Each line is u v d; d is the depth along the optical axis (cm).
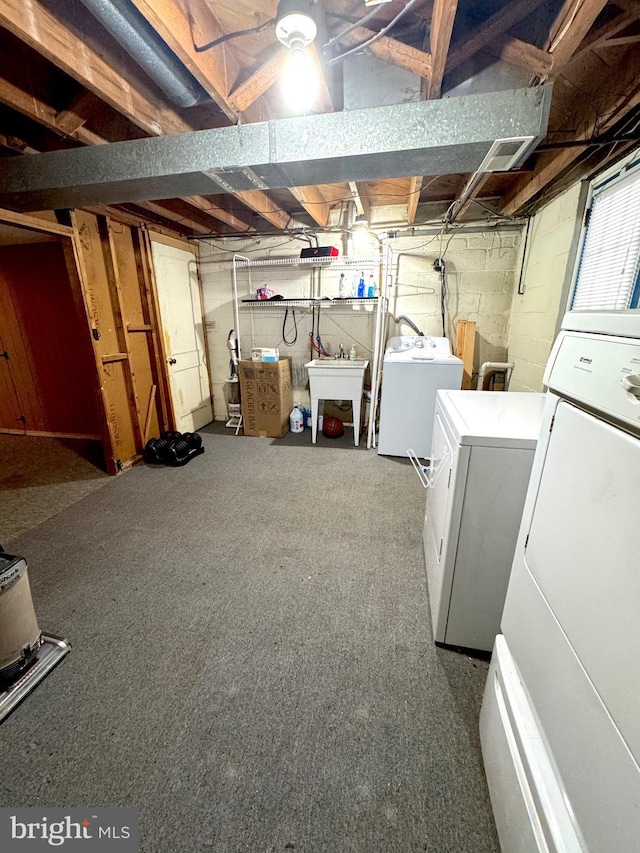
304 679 132
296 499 263
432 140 144
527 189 262
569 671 69
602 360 69
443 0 99
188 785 101
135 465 328
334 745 111
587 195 220
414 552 203
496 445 121
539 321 284
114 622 157
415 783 102
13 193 189
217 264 418
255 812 96
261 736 114
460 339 350
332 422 398
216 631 152
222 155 160
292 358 424
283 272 403
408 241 364
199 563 194
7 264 362
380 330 365
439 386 317
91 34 129
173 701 124
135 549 206
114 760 107
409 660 139
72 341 374
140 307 343
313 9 110
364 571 188
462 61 139
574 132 196
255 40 140
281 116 188
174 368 382
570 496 75
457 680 132
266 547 208
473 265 354
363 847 89
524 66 135
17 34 107
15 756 108
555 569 77
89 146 172
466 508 128
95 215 284
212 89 134
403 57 131
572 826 63
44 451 367
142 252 331
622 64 154
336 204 361
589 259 217
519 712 84
